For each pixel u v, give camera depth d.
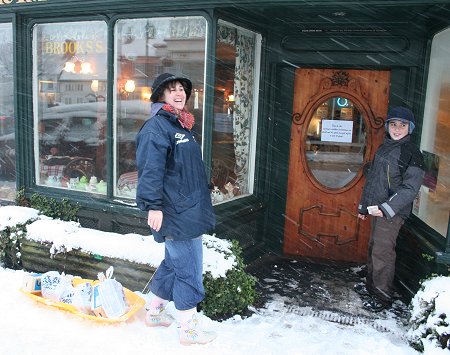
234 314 3.77
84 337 3.19
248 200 4.92
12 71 5.15
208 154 4.23
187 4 4.06
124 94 4.59
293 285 4.51
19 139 5.09
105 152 4.75
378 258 3.98
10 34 5.09
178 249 3.02
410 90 4.67
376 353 3.21
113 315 3.33
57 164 5.07
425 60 4.54
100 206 4.59
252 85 5.01
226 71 4.50
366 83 4.91
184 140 2.93
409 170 3.77
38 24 4.95
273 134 5.18
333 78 4.98
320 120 5.09
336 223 5.17
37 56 5.03
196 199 2.95
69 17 4.70
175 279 3.12
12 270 4.46
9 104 5.26
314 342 3.35
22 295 3.76
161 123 2.89
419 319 3.34
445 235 3.77
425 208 4.30
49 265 4.27
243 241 4.88
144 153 2.82
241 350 3.14
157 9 4.21
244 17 4.48
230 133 4.68
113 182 4.69
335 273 4.85
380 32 4.66
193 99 4.28
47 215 4.80
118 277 3.95
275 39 4.96
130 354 3.01
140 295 3.75
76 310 3.42
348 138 5.03
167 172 2.91
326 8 4.08
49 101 5.04
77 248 4.12
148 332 3.29
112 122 4.64
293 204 5.26
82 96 4.85
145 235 4.46
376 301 4.09
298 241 5.30
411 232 4.25
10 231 4.46
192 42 4.23
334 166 5.11
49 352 3.00
